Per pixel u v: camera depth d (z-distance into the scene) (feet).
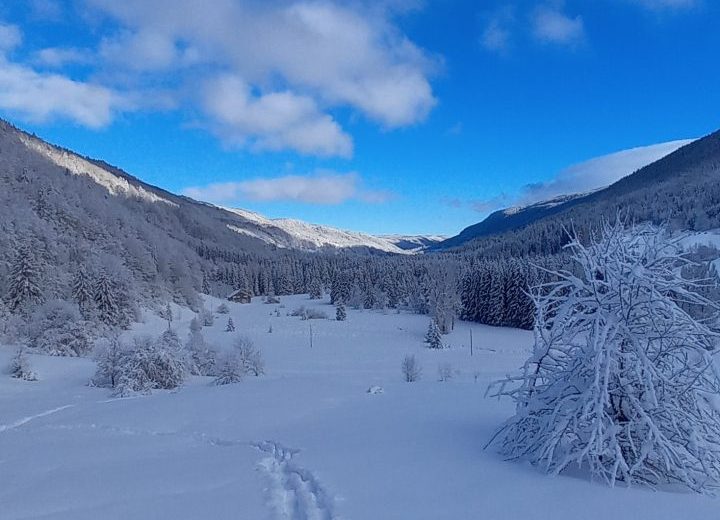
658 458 20.43
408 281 335.67
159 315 241.96
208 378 119.44
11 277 168.76
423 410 39.78
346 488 19.08
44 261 191.21
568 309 22.57
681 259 23.40
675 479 20.18
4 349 140.97
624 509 15.57
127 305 204.64
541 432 21.91
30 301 166.91
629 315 22.04
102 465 28.19
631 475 19.90
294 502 19.03
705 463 19.85
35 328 148.05
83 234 252.21
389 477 20.35
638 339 21.84
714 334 21.20
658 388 21.25
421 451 25.05
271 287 443.32
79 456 31.58
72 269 204.64
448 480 19.54
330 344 197.06
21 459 31.22
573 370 22.29
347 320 266.36
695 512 15.21
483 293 253.24
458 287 269.23
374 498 17.70
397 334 224.74
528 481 19.11
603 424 19.76
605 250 23.62
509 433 24.07
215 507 18.62
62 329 146.41
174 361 106.63
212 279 409.90
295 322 260.21
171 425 44.04
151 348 107.76
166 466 26.86
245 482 22.31
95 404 73.36
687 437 20.26
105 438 39.78
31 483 24.27
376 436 30.17
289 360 159.33
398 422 34.73
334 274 412.77
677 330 21.54
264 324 254.27
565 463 19.65
